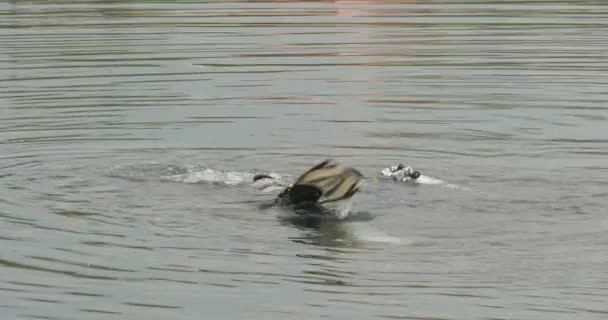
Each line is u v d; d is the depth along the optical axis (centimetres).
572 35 5069
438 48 4797
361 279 2275
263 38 5050
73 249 2445
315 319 2072
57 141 3400
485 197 2827
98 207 2745
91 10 5969
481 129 3534
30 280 2266
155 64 4478
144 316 2089
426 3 6212
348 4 6191
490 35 5097
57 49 4772
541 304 2144
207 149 3331
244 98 3941
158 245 2473
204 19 5619
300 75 4303
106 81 4178
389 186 2916
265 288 2225
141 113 3741
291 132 3516
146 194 2856
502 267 2342
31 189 2902
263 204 2775
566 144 3350
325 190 2680
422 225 2612
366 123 3619
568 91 4006
